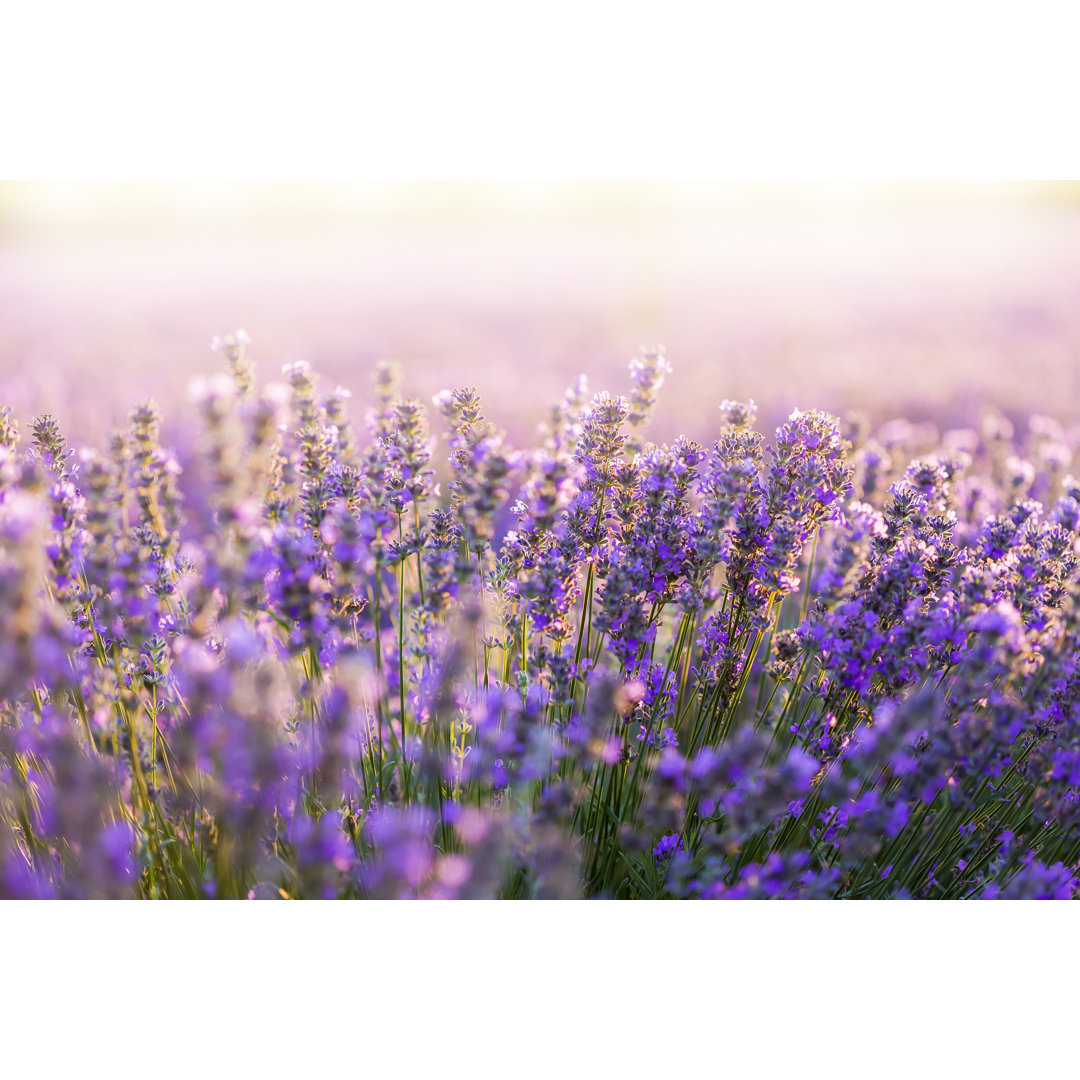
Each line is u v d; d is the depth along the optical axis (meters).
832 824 0.56
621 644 0.56
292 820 0.52
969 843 0.57
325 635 0.53
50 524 0.53
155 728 0.53
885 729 0.50
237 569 0.50
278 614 0.52
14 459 0.54
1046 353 1.91
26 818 0.52
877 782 0.57
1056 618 0.57
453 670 0.51
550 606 0.55
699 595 0.57
